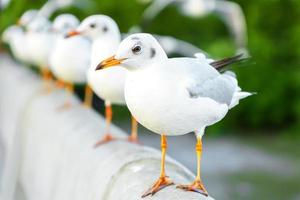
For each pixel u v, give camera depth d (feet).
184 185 15.31
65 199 20.29
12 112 37.93
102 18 21.99
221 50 94.63
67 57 27.91
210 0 49.42
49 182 23.11
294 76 96.53
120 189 16.38
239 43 46.50
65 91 33.19
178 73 15.05
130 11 92.84
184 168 17.35
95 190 17.69
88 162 19.40
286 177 64.64
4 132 40.73
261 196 59.26
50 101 29.50
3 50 70.18
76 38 28.07
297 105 95.14
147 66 15.01
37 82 38.50
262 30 104.06
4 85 49.21
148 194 15.24
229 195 59.72
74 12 65.16
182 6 50.31
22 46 49.47
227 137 86.94
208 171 67.92
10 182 32.17
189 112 15.02
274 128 94.53
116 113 93.09
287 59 100.07
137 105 14.94
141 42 14.94
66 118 24.94
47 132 25.58
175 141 80.94
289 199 58.29
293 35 101.30
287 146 79.56
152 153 18.33
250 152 75.97
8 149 36.52
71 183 20.10
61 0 45.93
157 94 14.74
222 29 106.52
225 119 93.09
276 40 102.53
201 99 15.06
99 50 21.74
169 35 104.99
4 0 41.60
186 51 49.85
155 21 103.91
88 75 21.97
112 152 18.99
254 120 94.27
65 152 21.90
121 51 15.01
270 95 95.50
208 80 15.52
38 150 26.04
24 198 29.04
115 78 20.68
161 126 15.17
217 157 73.77
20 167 30.55
